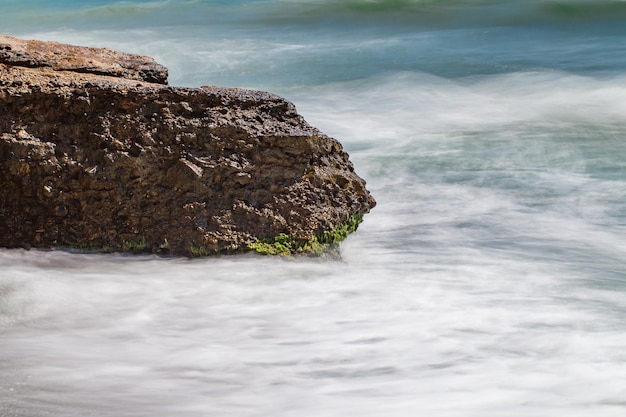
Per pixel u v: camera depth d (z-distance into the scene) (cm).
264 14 3166
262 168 959
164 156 948
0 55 1000
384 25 2942
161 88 968
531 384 698
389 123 1650
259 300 864
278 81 2092
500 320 817
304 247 943
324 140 993
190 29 2953
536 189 1230
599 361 734
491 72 2134
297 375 716
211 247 932
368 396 680
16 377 698
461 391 688
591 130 1556
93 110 956
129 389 686
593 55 2334
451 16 2997
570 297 872
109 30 2991
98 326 805
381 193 1212
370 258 968
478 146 1461
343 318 825
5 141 934
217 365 732
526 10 2998
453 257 979
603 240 1040
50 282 886
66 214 947
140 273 912
